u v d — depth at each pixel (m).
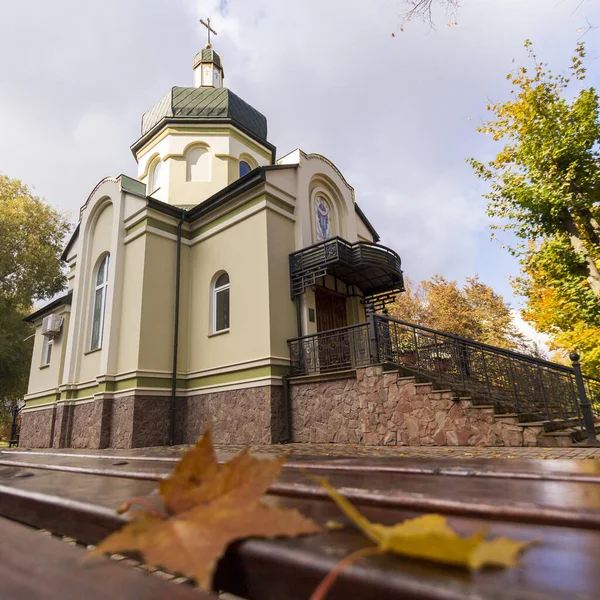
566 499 0.64
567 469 1.05
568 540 0.47
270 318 8.28
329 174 11.41
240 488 0.51
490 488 0.78
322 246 8.87
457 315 23.25
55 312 13.42
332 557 0.41
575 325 11.36
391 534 0.38
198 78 16.28
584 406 5.74
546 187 10.25
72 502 0.73
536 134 10.55
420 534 0.36
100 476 1.29
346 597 0.38
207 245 9.91
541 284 13.43
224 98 13.70
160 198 12.85
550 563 0.38
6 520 0.84
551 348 13.41
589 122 9.97
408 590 0.33
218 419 8.48
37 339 14.15
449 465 1.21
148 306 9.05
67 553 0.55
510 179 11.04
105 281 10.55
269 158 14.59
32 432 12.59
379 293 11.47
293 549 0.44
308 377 7.73
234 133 13.43
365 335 7.58
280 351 8.29
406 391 6.52
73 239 13.22
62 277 20.78
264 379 7.94
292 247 9.51
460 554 0.34
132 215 9.88
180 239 10.05
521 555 0.41
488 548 0.35
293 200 9.81
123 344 9.13
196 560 0.37
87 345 10.48
